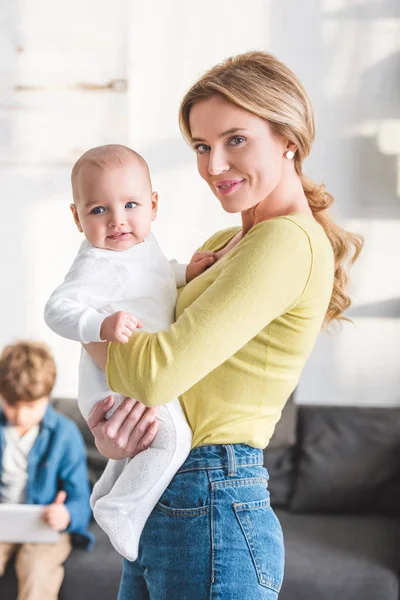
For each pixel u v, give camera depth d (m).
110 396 1.42
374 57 3.77
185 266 1.58
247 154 1.32
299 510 3.38
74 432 3.09
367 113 3.78
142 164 1.49
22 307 3.88
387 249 3.81
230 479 1.36
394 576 2.90
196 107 1.34
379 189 3.80
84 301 1.40
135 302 1.43
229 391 1.37
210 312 1.27
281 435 3.46
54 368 3.06
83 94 3.78
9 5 3.74
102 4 3.74
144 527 1.42
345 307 1.61
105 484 1.50
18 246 3.86
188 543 1.35
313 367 3.89
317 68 3.78
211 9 3.77
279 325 1.35
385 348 3.85
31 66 3.77
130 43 3.78
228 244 1.58
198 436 1.38
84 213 1.45
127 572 1.51
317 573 2.90
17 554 2.89
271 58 1.35
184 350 1.26
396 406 3.86
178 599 1.35
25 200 3.83
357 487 3.35
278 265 1.28
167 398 1.28
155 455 1.38
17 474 3.00
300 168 1.42
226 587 1.32
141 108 3.80
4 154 3.80
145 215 1.47
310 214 1.44
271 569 1.36
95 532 3.15
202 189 3.84
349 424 3.47
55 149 3.80
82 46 3.75
